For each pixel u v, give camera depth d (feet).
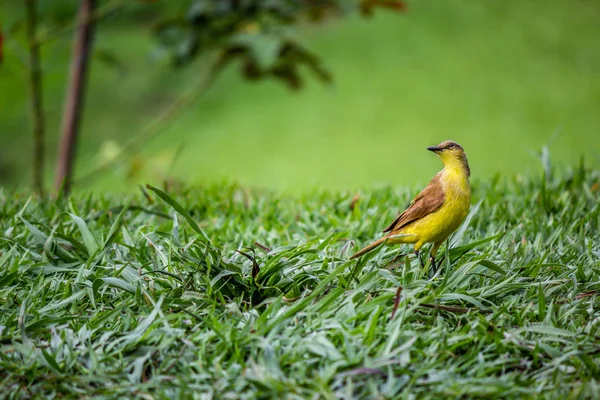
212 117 110.22
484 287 23.68
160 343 21.08
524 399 18.75
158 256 26.68
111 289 25.07
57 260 27.30
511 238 29.60
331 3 43.09
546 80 114.32
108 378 19.66
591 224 31.14
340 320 21.72
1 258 26.68
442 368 19.99
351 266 25.59
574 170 38.58
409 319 22.07
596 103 106.52
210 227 33.35
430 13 139.03
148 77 117.91
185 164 95.09
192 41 43.50
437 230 26.50
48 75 51.93
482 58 122.21
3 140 105.40
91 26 49.29
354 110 108.37
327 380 18.76
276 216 36.14
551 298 24.14
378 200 37.78
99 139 102.32
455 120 103.35
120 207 33.37
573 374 19.89
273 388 18.61
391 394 18.66
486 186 40.42
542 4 143.33
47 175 96.48
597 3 144.15
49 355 20.02
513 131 99.45
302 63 44.68
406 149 95.20
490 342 21.06
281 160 94.12
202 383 19.67
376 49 126.21
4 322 22.77
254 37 40.96
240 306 23.81
